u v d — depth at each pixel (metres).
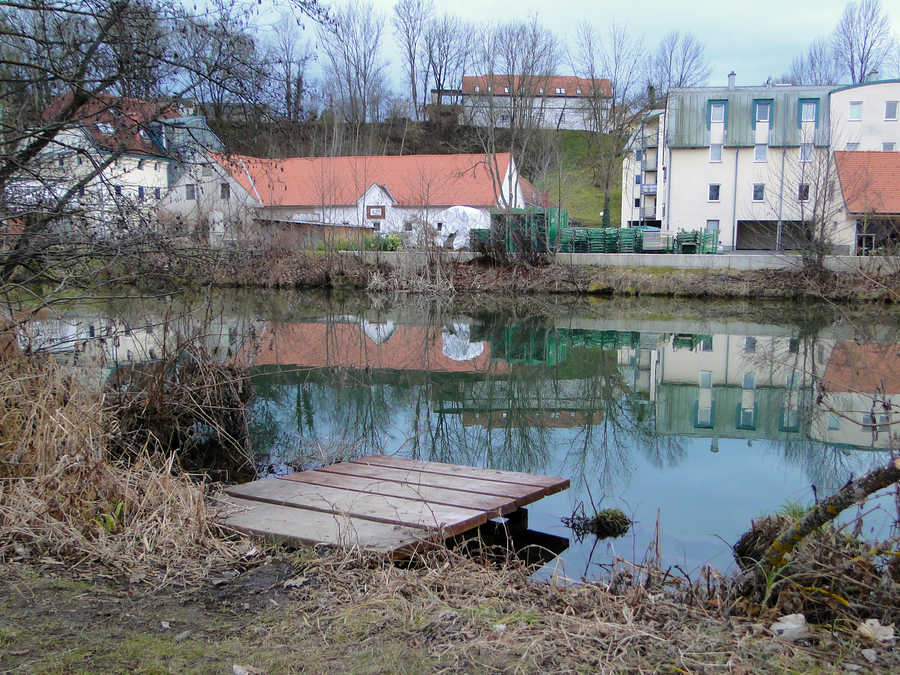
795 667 2.56
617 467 7.33
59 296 6.32
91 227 5.89
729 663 2.55
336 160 42.28
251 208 21.58
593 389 12.09
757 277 24.77
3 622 2.78
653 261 26.55
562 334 18.53
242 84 6.34
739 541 4.84
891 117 35.09
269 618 2.93
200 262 7.47
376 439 8.30
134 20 5.66
